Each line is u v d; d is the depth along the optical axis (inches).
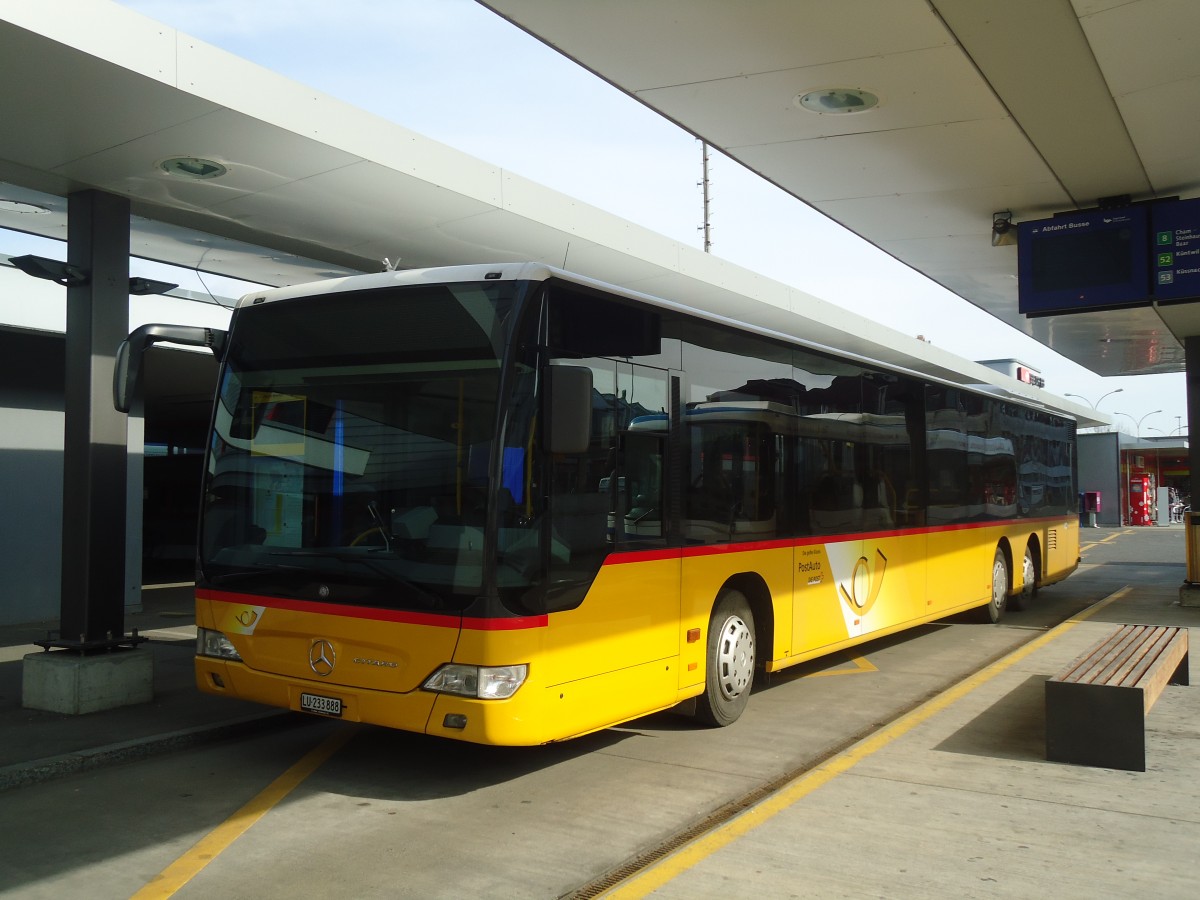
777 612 333.4
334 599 243.1
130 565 572.1
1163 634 358.3
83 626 320.8
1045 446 668.1
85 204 337.7
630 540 263.9
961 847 198.5
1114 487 2121.1
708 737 297.7
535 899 179.8
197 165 324.5
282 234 411.8
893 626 421.1
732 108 368.8
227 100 282.5
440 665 226.4
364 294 255.6
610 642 254.5
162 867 195.2
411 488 237.3
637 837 211.9
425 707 227.6
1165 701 336.2
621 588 259.1
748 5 292.5
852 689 370.6
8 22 236.5
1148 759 263.1
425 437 238.1
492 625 222.1
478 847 205.8
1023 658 413.7
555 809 230.7
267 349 270.1
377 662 235.8
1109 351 851.4
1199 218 454.6
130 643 332.2
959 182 446.0
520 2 291.6
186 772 262.5
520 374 232.8
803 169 432.1
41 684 317.1
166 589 717.9
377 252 443.8
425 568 231.6
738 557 311.7
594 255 448.8
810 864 189.6
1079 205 480.4
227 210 376.5
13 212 445.1
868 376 409.7
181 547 925.2
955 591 492.1
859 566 392.5
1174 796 231.3
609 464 258.2
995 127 382.0
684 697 285.9
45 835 214.1
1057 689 261.1
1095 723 257.0
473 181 367.9
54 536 540.7
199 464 943.0
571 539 242.8
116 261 339.0
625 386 266.2
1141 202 470.9
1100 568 965.2
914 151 409.4
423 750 284.0
